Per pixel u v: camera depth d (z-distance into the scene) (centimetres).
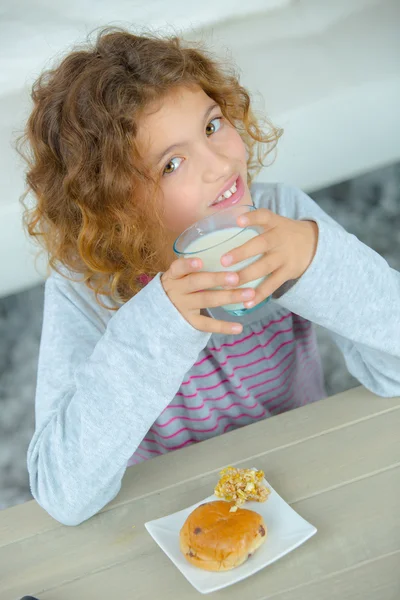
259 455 97
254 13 233
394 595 75
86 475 93
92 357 95
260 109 189
